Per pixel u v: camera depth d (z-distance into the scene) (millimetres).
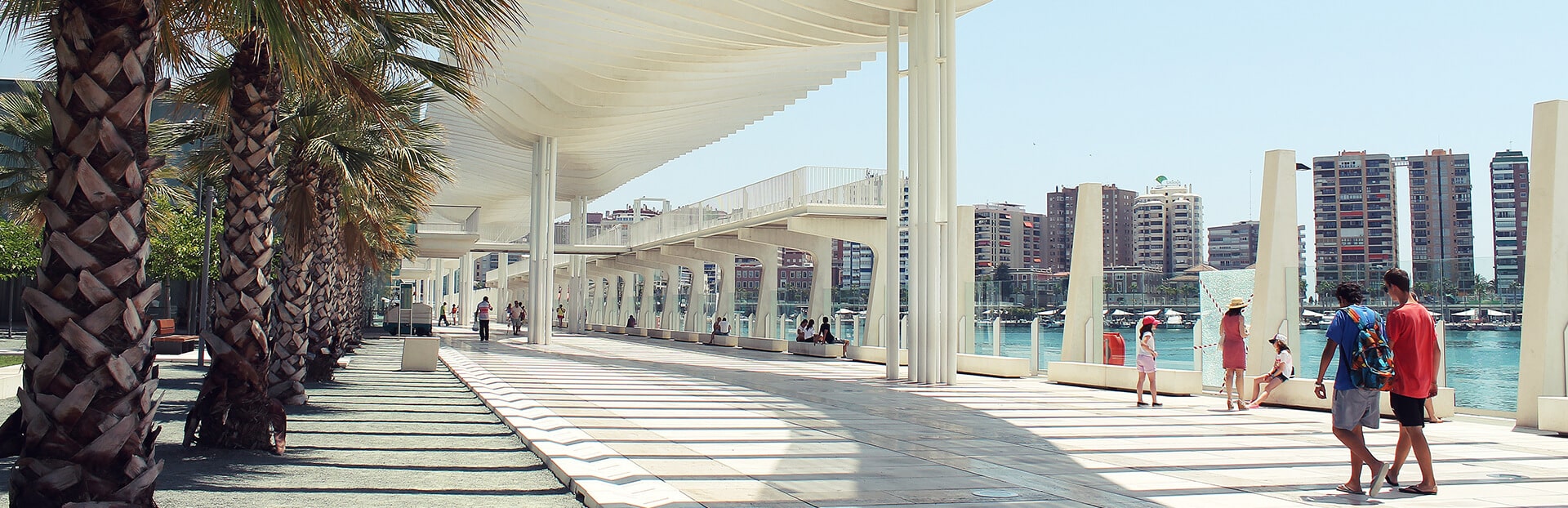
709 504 5996
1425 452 6559
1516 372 11375
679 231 38469
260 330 8336
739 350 30797
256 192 8227
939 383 16766
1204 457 8336
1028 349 18891
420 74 9164
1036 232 117625
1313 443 9328
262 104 8195
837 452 8391
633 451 8344
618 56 24734
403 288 51250
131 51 4402
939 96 16953
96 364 4426
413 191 16453
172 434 9023
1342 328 6602
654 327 45812
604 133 35219
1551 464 8078
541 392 14242
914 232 17188
